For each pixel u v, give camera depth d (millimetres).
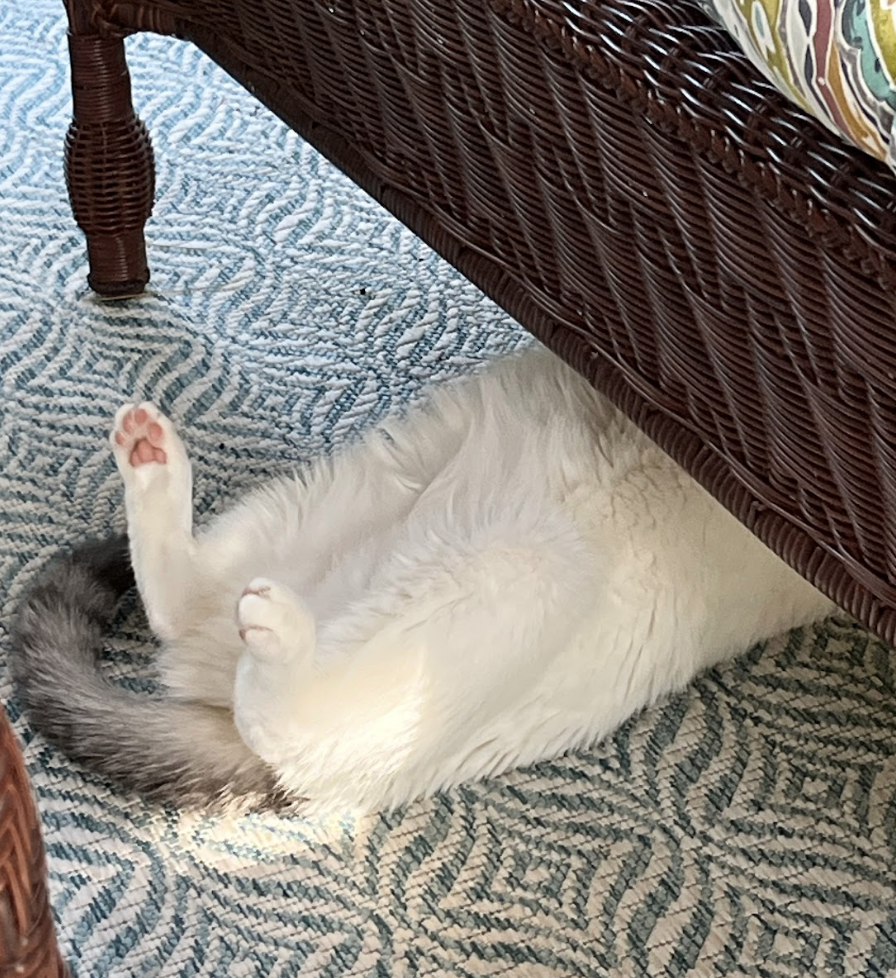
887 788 1172
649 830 1133
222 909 1062
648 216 896
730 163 760
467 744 1124
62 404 1494
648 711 1229
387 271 1719
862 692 1254
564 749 1175
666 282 927
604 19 817
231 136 1911
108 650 1251
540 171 995
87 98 1489
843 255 726
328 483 1282
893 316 721
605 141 876
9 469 1411
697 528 1167
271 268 1708
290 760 1072
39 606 1199
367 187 1273
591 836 1127
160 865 1087
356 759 1077
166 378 1543
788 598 1238
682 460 1038
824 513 925
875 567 906
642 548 1159
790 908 1081
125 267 1611
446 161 1130
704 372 958
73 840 1097
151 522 1180
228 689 1160
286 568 1242
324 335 1620
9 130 1881
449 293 1692
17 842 632
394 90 1132
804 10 658
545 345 1161
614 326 1039
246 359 1579
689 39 787
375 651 1062
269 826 1118
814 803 1158
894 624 909
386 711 1065
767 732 1216
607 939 1057
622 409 1083
